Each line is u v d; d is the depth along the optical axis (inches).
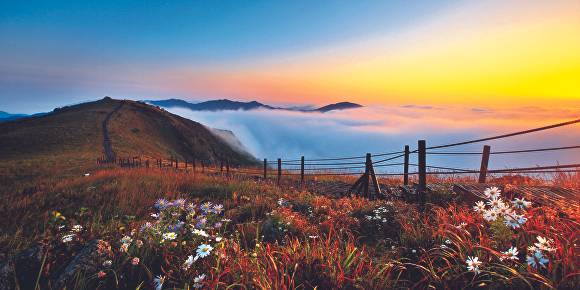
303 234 194.7
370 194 486.9
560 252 99.3
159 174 666.2
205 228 145.2
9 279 117.3
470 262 101.2
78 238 148.3
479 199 213.0
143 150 2672.2
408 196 350.9
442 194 270.4
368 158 454.6
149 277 112.6
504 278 97.5
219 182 554.9
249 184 549.3
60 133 2689.5
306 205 323.6
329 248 133.3
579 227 118.2
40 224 293.0
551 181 331.6
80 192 450.6
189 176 615.2
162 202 159.2
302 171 682.2
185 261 111.7
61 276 117.0
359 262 117.0
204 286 102.5
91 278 113.3
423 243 147.3
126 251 123.3
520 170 221.5
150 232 138.6
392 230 197.0
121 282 116.2
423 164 280.5
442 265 123.9
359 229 210.8
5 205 377.4
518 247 113.2
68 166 1365.7
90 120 3417.8
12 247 204.4
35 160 1617.9
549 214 139.5
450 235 135.4
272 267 111.4
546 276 95.0
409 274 123.3
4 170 1293.1
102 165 1213.1
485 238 120.4
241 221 279.3
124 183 493.4
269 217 224.2
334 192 574.2
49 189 513.7
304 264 117.1
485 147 362.9
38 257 130.0
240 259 118.6
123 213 343.9
